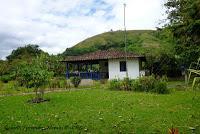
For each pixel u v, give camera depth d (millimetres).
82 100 21500
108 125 12203
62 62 46531
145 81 29000
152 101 20094
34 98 22656
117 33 136500
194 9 15922
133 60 46438
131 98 22203
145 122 12625
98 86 37156
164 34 33406
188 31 18250
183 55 28516
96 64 52938
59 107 18062
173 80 47812
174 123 12266
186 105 17406
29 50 87312
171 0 33156
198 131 10750
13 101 22562
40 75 21500
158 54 51125
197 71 6219
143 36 109438
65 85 36000
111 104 18859
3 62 60031
